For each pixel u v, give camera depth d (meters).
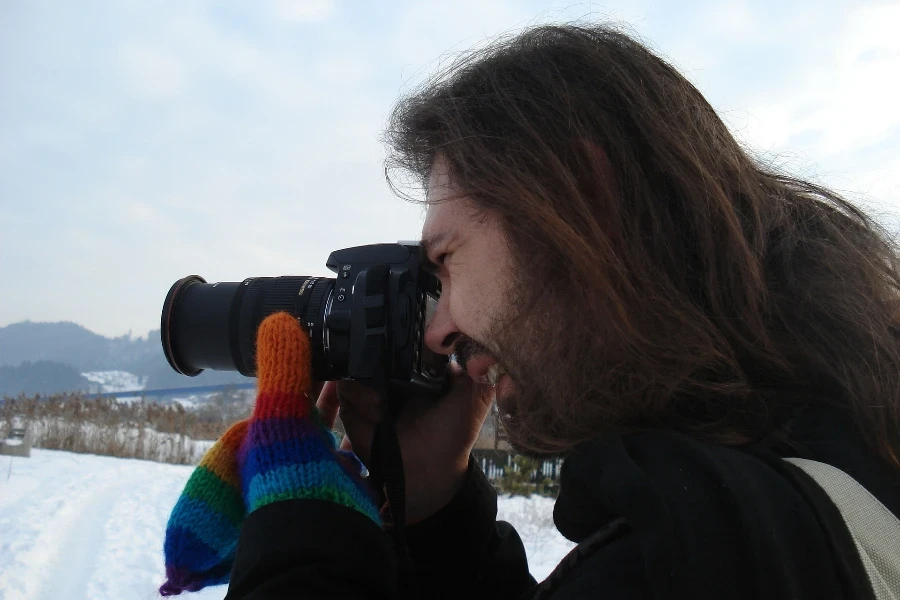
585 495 0.67
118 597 4.50
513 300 0.77
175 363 1.48
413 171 0.98
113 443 14.54
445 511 1.28
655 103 0.81
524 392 0.78
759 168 0.96
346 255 1.33
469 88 0.88
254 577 0.89
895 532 0.54
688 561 0.51
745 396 0.68
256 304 1.37
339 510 0.96
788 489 0.55
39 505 7.56
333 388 1.38
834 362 0.70
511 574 1.31
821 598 0.49
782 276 0.78
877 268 0.82
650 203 0.75
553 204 0.74
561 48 0.85
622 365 0.71
